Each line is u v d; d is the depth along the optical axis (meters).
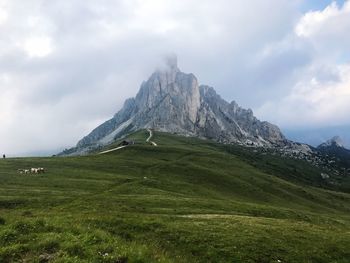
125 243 26.56
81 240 25.47
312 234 45.38
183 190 102.94
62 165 128.38
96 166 132.12
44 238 25.86
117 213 53.06
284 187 154.75
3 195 72.88
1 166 118.50
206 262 33.62
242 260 34.53
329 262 37.16
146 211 63.00
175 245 36.56
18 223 28.81
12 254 23.69
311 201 144.50
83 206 64.12
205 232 40.50
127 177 111.50
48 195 75.88
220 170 163.12
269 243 39.25
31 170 108.31
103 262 22.41
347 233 50.94
